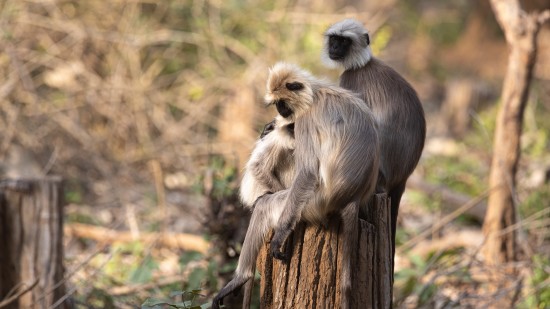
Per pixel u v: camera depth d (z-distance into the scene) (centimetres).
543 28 3400
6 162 2030
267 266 895
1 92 2102
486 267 1382
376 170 874
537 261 1411
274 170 961
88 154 2162
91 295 1295
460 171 2162
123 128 2245
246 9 2364
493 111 2597
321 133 862
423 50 3488
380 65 1130
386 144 1055
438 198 1909
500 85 3133
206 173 1327
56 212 1158
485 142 2398
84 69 2238
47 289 1145
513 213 1477
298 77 887
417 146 1085
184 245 1625
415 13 3697
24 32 2244
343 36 1127
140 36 2289
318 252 866
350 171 846
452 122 2719
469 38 3772
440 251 1437
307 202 856
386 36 2322
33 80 2262
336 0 2659
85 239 1709
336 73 2281
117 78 2262
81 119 2264
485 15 3788
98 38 2252
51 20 2236
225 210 1238
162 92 2333
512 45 1454
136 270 1369
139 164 2191
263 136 995
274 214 886
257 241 896
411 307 1349
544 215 1703
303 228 873
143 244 1628
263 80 2261
